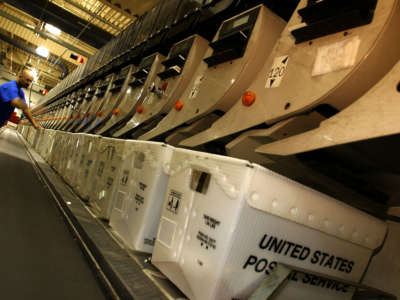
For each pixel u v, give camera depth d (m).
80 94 6.09
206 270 0.81
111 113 3.46
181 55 2.16
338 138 0.76
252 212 0.77
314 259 0.92
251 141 1.18
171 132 1.92
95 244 1.28
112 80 4.07
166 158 1.25
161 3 3.07
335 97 0.91
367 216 1.02
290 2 1.56
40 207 2.20
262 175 0.77
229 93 1.46
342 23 0.91
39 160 5.09
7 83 2.97
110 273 1.05
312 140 0.83
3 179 2.84
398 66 0.68
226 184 0.82
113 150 1.83
